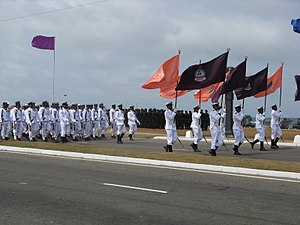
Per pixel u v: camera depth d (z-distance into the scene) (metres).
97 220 6.85
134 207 7.77
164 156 14.58
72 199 8.39
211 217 7.10
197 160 13.65
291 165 12.52
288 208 7.77
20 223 6.65
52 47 26.05
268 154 17.62
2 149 18.41
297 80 21.41
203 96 25.92
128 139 27.02
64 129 23.72
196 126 18.31
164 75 20.02
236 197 8.70
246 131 34.03
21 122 24.45
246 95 22.81
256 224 6.70
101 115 27.50
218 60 17.66
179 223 6.72
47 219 6.89
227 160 13.53
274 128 20.56
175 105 17.42
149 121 40.59
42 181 10.41
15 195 8.73
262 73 22.78
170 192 9.16
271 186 9.98
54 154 16.59
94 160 14.81
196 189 9.53
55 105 25.11
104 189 9.44
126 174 11.63
